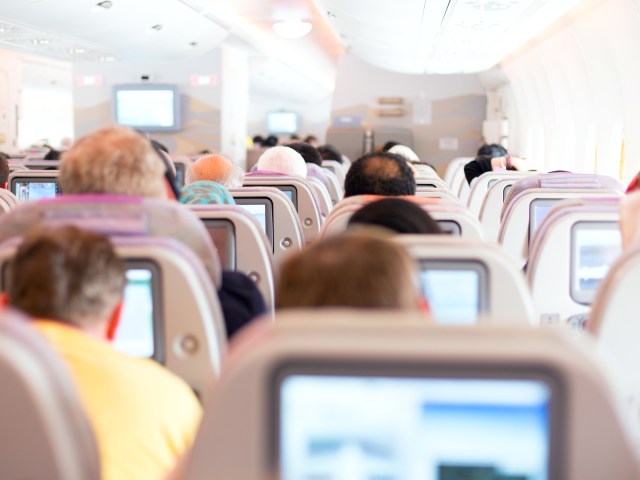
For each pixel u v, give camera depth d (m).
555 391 0.90
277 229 4.18
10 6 9.09
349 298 1.12
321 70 24.06
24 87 21.83
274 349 0.91
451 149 17.09
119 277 1.48
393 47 12.15
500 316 1.88
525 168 8.59
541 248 2.97
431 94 17.00
